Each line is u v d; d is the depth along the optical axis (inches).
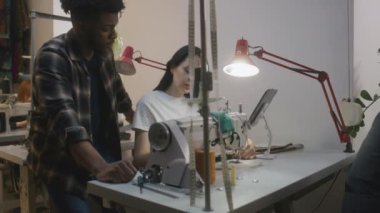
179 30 126.6
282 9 100.7
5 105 119.3
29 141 73.9
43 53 63.9
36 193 84.7
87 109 68.5
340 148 93.0
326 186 92.1
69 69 65.7
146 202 49.6
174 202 48.6
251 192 52.7
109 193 54.3
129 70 103.4
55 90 61.0
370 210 58.5
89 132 68.5
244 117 72.8
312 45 96.7
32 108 69.9
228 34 110.6
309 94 97.3
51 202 68.4
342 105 84.4
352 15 91.6
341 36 92.6
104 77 73.7
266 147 89.5
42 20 147.3
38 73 62.5
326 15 94.3
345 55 92.4
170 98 84.0
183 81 82.7
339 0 92.3
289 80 100.1
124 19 143.1
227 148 69.3
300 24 98.1
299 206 96.8
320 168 68.6
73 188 66.9
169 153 56.3
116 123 75.8
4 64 155.3
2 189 105.5
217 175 61.1
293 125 99.9
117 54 105.7
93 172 58.3
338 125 84.6
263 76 104.4
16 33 156.1
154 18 134.0
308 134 97.7
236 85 109.4
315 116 96.6
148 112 81.6
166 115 81.7
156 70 134.6
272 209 60.6
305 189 71.5
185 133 56.4
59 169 67.0
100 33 64.8
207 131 46.5
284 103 101.2
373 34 90.2
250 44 106.3
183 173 53.6
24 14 155.0
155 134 57.7
